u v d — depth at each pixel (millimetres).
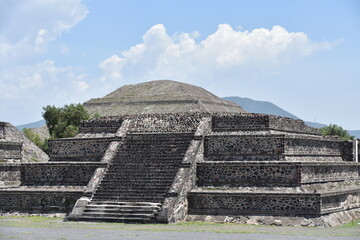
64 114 95500
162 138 48844
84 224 40062
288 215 40906
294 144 46938
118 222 41000
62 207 46094
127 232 35312
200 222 41344
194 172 44500
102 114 131750
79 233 34875
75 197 45750
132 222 40688
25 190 47250
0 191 47875
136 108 131875
